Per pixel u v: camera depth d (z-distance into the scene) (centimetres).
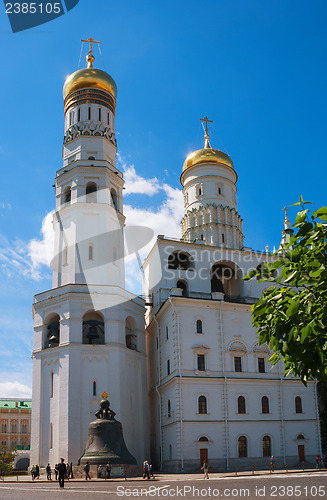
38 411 5800
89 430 5088
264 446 5712
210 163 7394
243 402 5797
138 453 5878
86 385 5697
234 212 7225
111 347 5888
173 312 5859
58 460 5412
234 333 6038
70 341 5784
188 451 5403
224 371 5809
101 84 7144
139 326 6400
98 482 4116
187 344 5781
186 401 5566
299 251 1241
